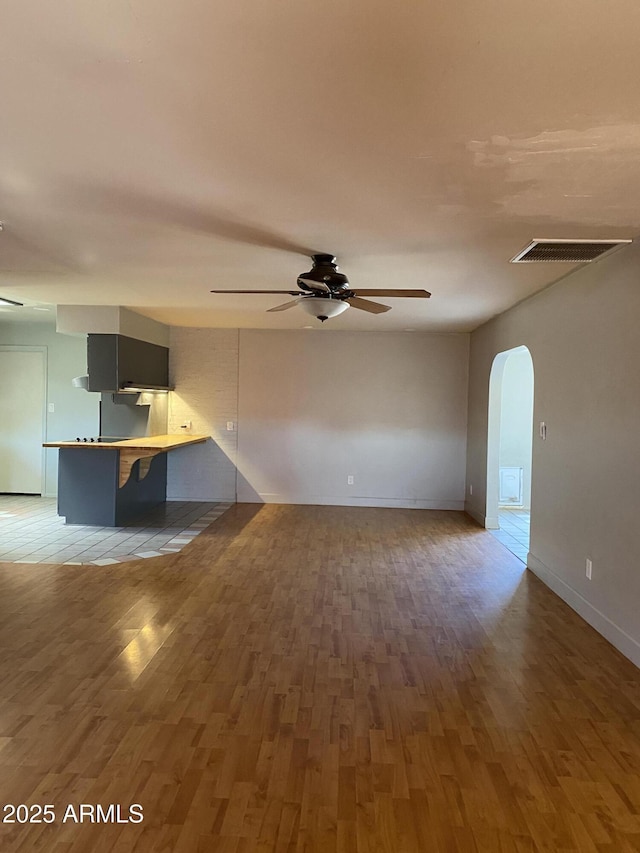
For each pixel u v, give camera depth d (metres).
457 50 1.43
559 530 4.30
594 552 3.68
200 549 5.36
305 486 7.75
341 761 2.24
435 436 7.64
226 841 1.82
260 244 3.29
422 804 2.01
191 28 1.37
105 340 5.95
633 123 1.81
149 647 3.23
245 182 2.35
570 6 1.27
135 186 2.41
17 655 3.11
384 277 4.15
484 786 2.11
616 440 3.38
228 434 7.72
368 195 2.48
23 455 7.94
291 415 7.70
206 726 2.46
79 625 3.53
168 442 6.35
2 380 7.88
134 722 2.48
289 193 2.47
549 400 4.54
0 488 7.99
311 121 1.83
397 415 7.66
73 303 5.71
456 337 7.58
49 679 2.85
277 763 2.22
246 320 6.80
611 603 3.43
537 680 2.94
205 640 3.34
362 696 2.75
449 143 1.97
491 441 6.53
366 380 7.65
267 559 5.08
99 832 1.84
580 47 1.41
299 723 2.50
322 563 5.00
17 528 6.07
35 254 3.61
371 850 1.80
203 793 2.04
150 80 1.60
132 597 4.04
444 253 3.44
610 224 2.84
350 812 1.96
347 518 6.91
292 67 1.53
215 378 7.68
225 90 1.65
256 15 1.31
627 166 2.13
